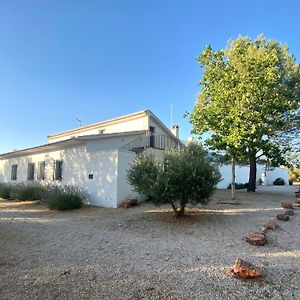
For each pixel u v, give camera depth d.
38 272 4.80
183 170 8.84
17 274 4.70
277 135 17.88
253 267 4.57
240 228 7.99
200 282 4.34
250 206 11.73
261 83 12.64
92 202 14.24
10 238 7.27
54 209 12.66
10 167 23.80
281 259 5.37
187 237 7.30
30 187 16.59
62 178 16.89
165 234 7.71
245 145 13.09
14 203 15.72
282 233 7.30
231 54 16.52
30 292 4.01
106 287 4.18
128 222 9.44
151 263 5.23
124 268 4.98
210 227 8.27
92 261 5.39
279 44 17.69
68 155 16.66
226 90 13.38
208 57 14.71
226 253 5.78
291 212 9.70
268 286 4.20
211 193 9.02
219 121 13.45
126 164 13.91
